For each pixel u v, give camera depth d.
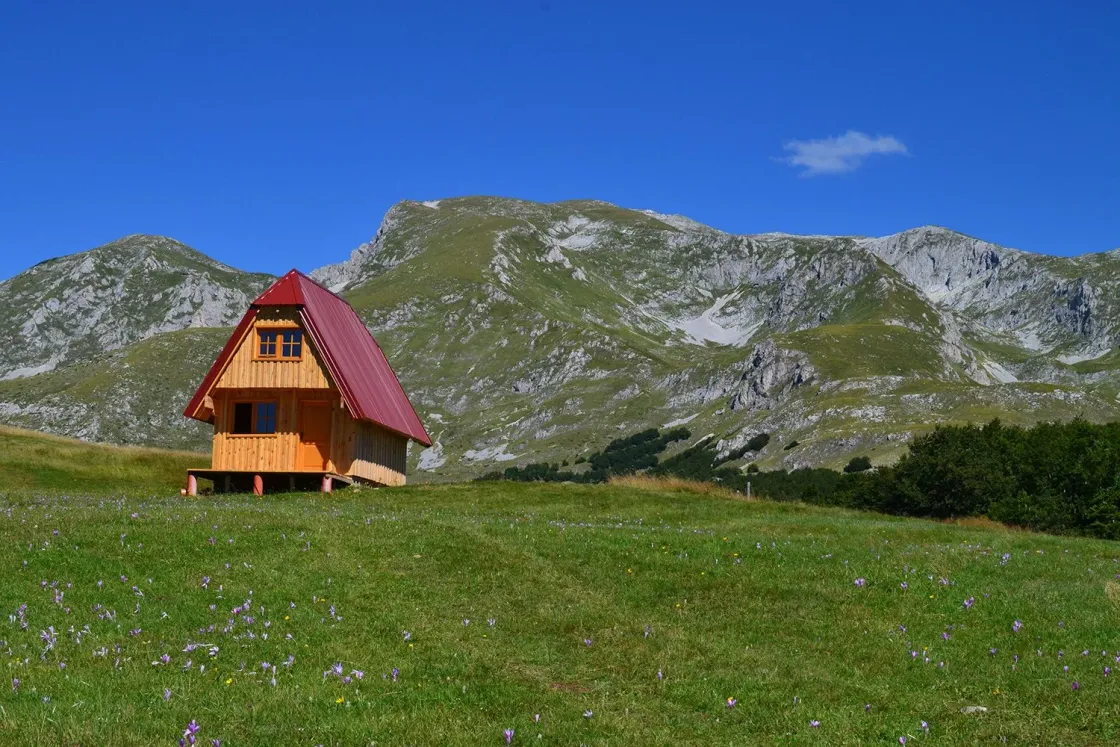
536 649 21.42
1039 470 89.19
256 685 18.03
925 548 32.44
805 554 29.83
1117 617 24.78
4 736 14.83
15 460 56.22
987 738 17.73
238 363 51.25
